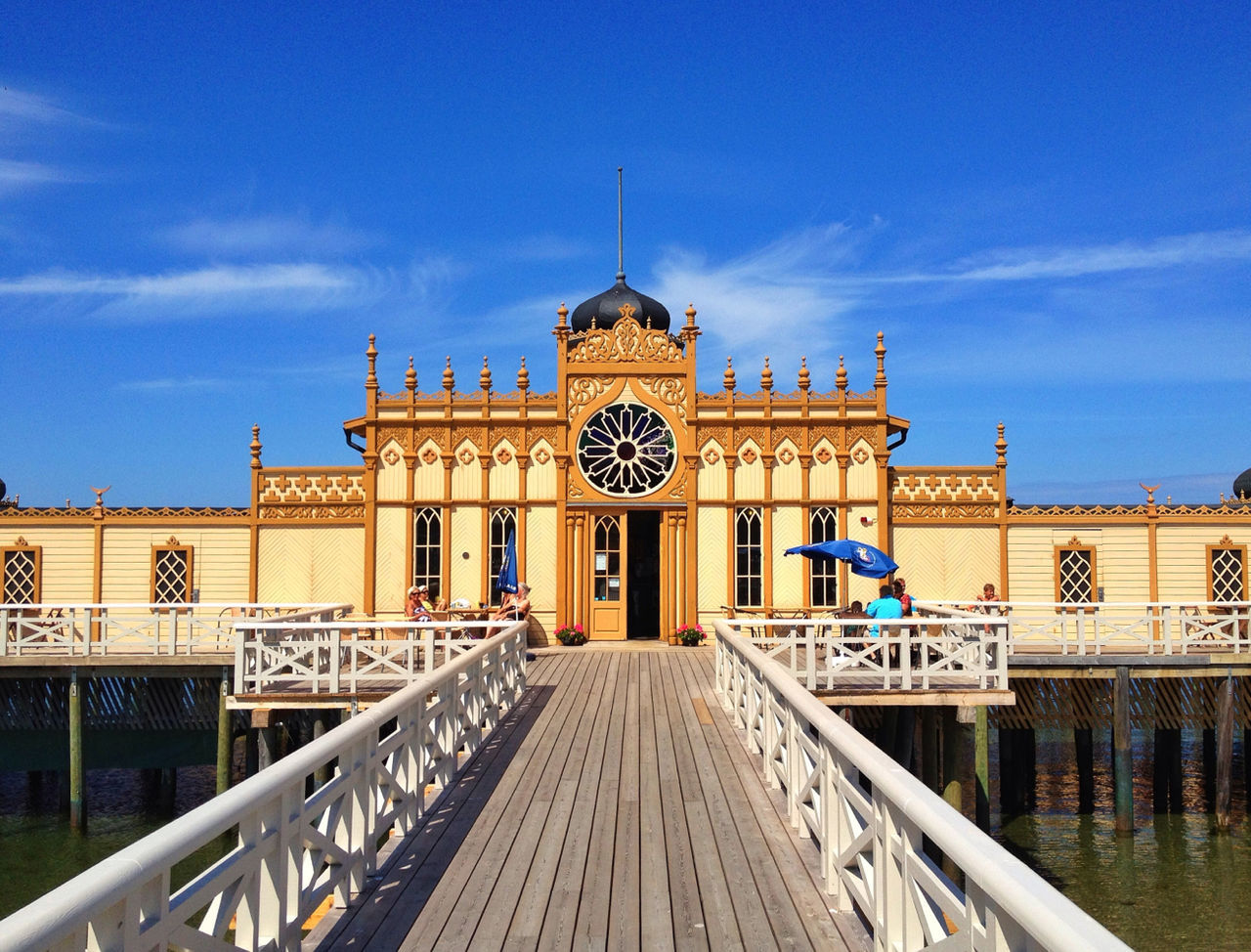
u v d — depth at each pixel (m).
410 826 8.66
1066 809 20.78
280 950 5.58
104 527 24.30
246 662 15.64
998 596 23.75
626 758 11.56
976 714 15.63
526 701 15.84
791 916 6.62
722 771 10.89
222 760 18.34
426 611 20.69
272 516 24.23
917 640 15.05
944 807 4.57
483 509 23.95
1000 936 3.84
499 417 24.08
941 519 23.97
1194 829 19.12
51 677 19.23
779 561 23.75
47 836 18.72
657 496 23.95
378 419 24.03
